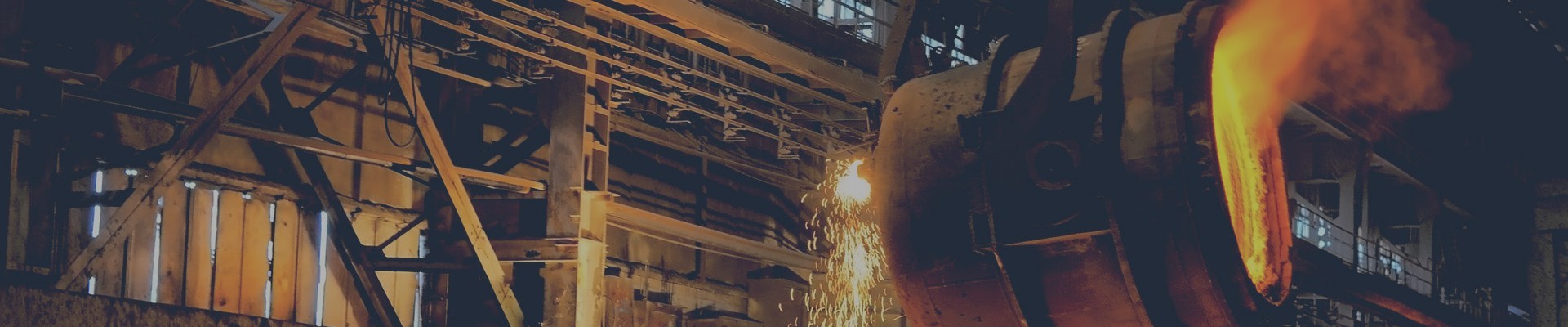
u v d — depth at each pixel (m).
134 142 9.80
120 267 9.44
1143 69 7.16
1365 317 15.70
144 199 9.35
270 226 10.84
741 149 16.28
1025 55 7.81
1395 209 16.03
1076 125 7.17
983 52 11.52
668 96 13.02
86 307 8.75
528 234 12.42
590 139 12.66
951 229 7.63
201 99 10.33
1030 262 7.49
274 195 10.87
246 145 10.69
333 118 11.44
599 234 12.73
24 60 8.50
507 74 12.63
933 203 7.68
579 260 12.31
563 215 12.27
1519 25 12.06
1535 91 13.00
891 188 7.87
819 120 14.31
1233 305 7.12
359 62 11.77
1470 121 13.05
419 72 12.21
